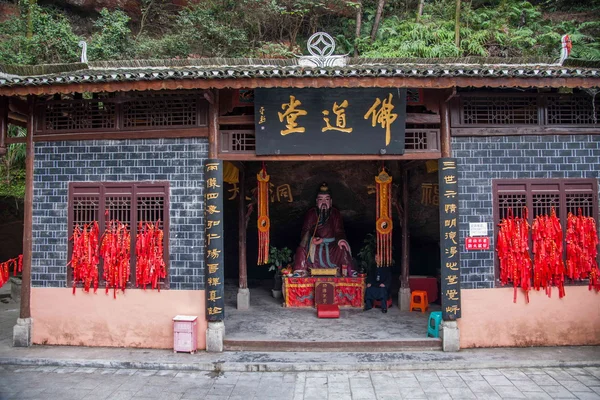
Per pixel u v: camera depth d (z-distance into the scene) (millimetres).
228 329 8414
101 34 14812
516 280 7375
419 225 11695
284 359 6984
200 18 14523
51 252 7746
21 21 14094
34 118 7844
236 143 7609
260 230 9711
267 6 15148
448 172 7367
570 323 7453
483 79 6641
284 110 7262
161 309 7523
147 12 16422
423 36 14289
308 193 11750
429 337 7676
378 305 10414
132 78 6562
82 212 7750
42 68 7590
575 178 7539
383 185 9742
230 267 14125
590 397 5734
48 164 7801
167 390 6086
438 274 11742
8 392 6008
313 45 8242
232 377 6543
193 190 7566
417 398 5754
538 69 6559
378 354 7199
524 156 7539
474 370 6691
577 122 7688
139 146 7672
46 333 7688
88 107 7797
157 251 7527
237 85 6625
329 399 5758
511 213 7465
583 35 14484
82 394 5953
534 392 5895
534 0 17703
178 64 8266
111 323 7594
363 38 15719
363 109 7262
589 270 7414
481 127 7480
